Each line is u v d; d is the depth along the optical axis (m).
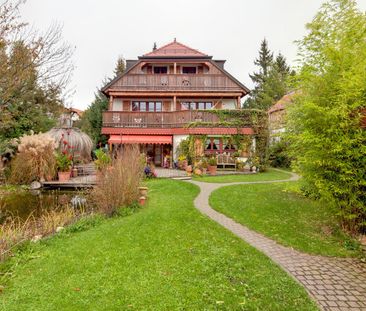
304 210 9.97
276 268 5.50
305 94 8.66
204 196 12.92
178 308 4.06
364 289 4.84
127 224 8.37
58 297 4.44
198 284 4.75
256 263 5.67
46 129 25.64
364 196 7.08
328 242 7.09
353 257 6.21
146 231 7.64
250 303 4.19
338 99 6.86
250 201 11.34
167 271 5.28
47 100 11.70
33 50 7.77
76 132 25.39
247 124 24.73
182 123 25.64
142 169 13.27
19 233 7.66
